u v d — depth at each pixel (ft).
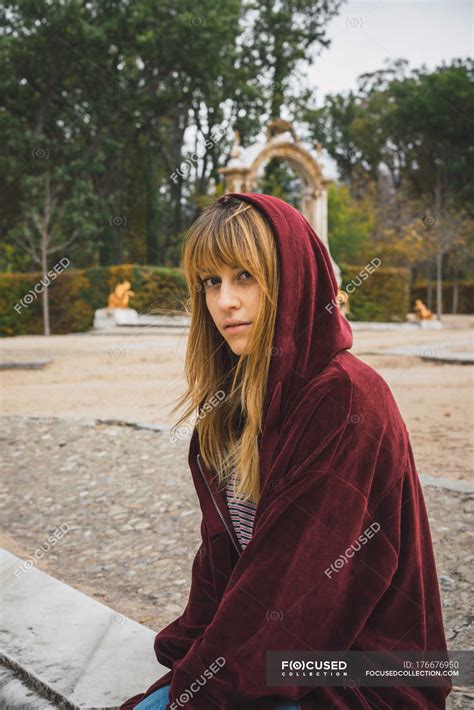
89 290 73.82
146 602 10.19
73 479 16.52
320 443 4.07
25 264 93.30
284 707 4.12
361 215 118.52
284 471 4.17
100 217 88.94
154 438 19.17
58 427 20.89
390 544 4.22
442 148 131.54
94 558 12.12
